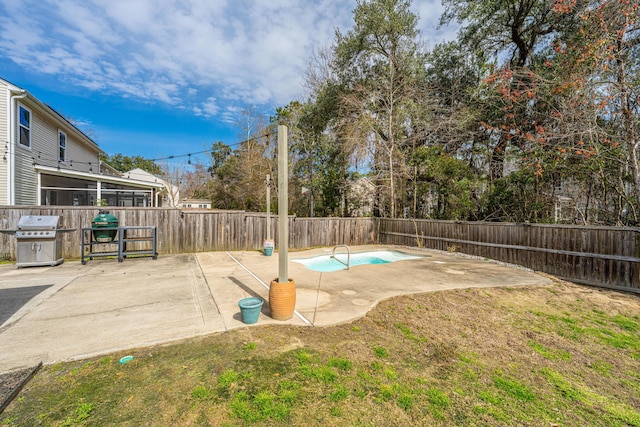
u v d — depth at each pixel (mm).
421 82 12625
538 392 2426
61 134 12258
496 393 2379
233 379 2383
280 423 1924
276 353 2818
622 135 6445
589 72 6234
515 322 3914
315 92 15406
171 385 2283
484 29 11648
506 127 8719
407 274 6238
